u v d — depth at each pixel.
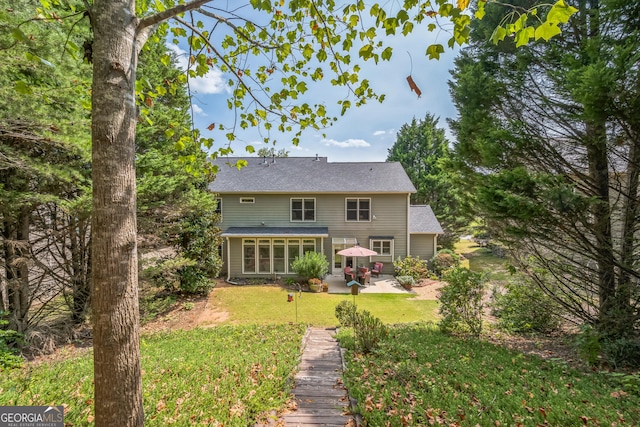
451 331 6.91
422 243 15.88
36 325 7.42
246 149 3.39
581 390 3.71
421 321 8.61
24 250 7.08
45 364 5.27
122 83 1.67
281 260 14.65
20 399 3.46
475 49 6.40
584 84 3.85
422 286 12.97
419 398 3.56
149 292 9.65
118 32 1.66
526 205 4.57
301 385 4.30
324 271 13.21
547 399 3.46
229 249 14.33
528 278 6.91
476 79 5.80
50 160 6.46
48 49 4.06
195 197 10.52
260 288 12.72
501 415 3.13
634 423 2.92
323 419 3.42
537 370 4.41
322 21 2.71
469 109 6.11
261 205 14.98
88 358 5.56
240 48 3.16
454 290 6.84
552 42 5.38
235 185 14.98
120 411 1.65
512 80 5.63
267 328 7.79
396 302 10.89
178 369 4.61
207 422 3.08
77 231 8.40
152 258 9.66
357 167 16.58
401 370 4.33
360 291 12.29
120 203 1.65
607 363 4.71
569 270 5.75
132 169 1.72
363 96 3.28
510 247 6.18
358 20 2.70
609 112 3.87
